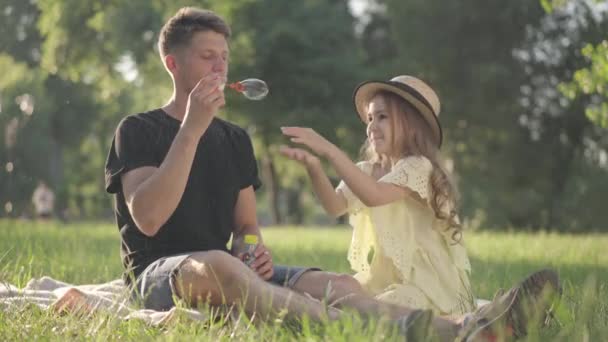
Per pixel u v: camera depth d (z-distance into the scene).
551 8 14.68
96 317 4.16
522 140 35.34
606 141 35.25
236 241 5.25
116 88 36.44
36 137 45.31
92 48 33.72
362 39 42.16
